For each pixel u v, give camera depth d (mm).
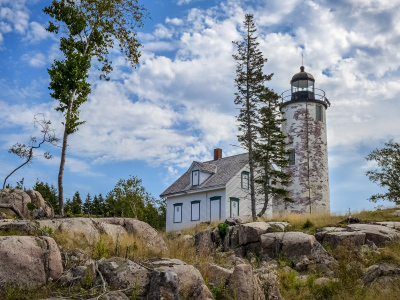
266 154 34281
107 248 12258
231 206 36312
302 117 40719
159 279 9625
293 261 18156
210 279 11852
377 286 13242
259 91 33906
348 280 13734
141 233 15109
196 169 40031
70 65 21266
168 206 42375
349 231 20391
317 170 40062
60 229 13109
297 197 39188
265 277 12523
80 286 9578
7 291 8766
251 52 34625
